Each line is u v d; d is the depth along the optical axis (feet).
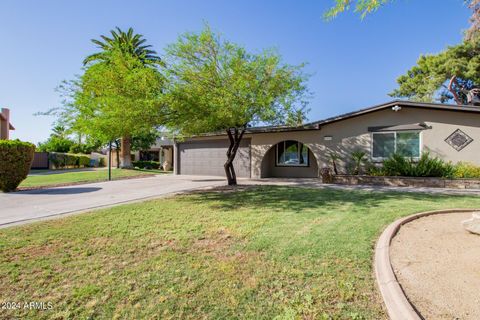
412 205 22.39
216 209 22.50
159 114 27.04
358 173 41.63
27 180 50.62
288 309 8.16
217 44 31.40
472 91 43.62
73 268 11.18
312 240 13.94
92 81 28.30
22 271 10.93
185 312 8.15
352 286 9.38
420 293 8.82
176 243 14.08
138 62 26.22
